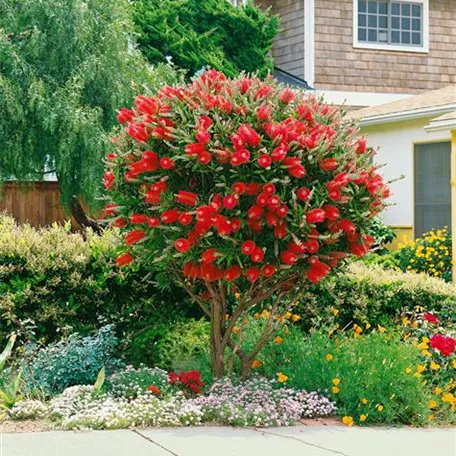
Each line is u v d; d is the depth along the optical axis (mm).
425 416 7770
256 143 7289
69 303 9055
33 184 19750
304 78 24641
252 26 23594
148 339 9234
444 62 25891
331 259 7844
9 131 18047
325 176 7617
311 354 8406
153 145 7680
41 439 6387
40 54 18250
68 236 9500
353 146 7887
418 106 19188
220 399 7469
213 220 7207
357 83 24922
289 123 7574
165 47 22500
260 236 7512
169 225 7609
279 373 7996
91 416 6914
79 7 18281
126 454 6016
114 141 8141
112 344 8750
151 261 8062
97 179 17938
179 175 7660
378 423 7641
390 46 25234
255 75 8148
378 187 7797
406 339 9453
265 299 8531
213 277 7559
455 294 10492
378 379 7734
